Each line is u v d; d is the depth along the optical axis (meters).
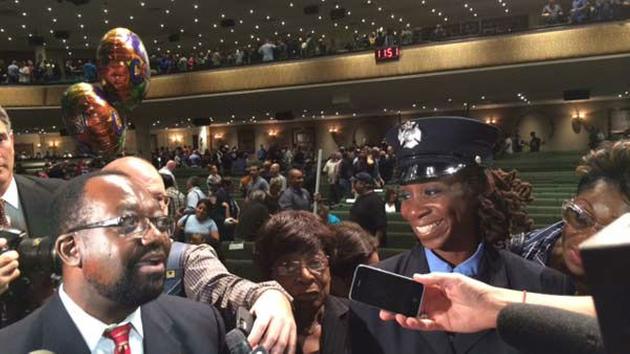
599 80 14.82
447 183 1.04
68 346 0.86
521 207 1.25
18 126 20.23
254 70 17.20
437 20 20.03
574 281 1.11
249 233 5.67
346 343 1.41
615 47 13.10
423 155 1.06
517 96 17.94
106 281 0.85
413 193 1.08
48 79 18.41
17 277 1.10
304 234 1.64
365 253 1.87
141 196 0.90
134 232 0.86
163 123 24.05
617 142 1.04
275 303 1.17
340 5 17.73
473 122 1.06
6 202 1.66
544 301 0.85
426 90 16.50
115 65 3.36
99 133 3.37
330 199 10.82
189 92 18.11
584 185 1.05
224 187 7.86
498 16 19.36
